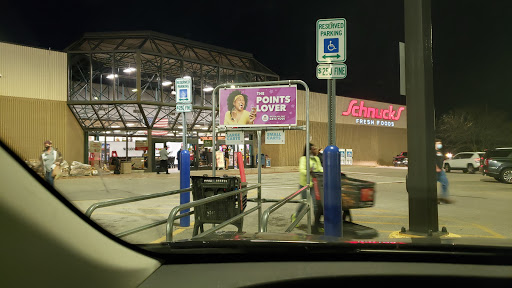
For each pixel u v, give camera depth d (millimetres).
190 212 5277
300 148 36000
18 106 23438
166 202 11734
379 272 1967
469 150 49531
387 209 10320
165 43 27172
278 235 2707
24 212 1366
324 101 38438
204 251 2111
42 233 1413
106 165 27016
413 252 2174
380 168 35281
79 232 1597
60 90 25172
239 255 2152
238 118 7289
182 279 1823
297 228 7195
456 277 1936
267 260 2170
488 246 2275
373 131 43312
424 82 5719
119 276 1671
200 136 30594
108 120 26766
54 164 8875
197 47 28688
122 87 28688
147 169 26906
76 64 26516
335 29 5348
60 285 1456
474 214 9367
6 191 1333
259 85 7191
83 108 25719
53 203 1510
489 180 21141
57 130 24906
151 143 27000
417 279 1933
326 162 4863
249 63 32469
